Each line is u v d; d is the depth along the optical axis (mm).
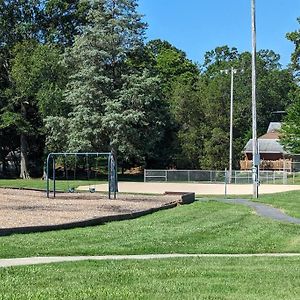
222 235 16859
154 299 8008
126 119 49438
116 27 50875
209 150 64438
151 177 55781
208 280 9664
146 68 52375
